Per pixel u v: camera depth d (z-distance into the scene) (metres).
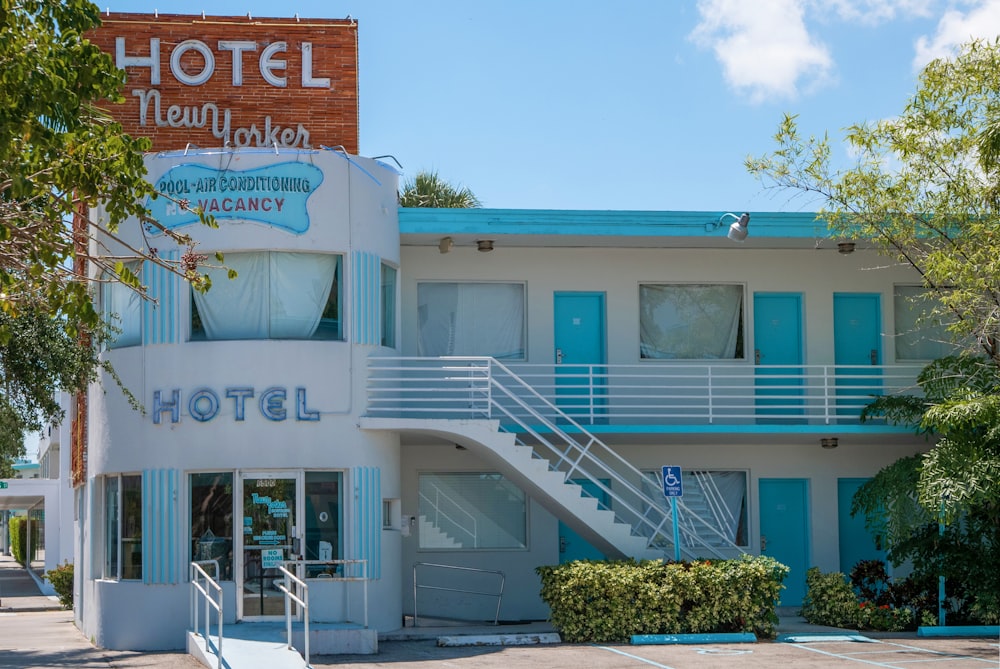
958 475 19.19
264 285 20.81
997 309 19.73
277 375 20.55
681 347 24.31
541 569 20.14
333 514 20.70
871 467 24.62
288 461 20.41
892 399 22.42
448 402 23.28
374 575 20.66
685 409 24.06
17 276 12.96
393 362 21.66
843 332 24.67
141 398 20.92
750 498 24.31
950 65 20.08
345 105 23.45
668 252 24.27
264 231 20.69
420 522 23.72
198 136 23.02
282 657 16.38
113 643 21.09
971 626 20.61
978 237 20.16
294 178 20.91
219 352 20.58
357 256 21.11
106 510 22.34
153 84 23.02
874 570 22.03
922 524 21.53
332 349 20.78
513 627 21.44
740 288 24.56
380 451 21.05
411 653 18.23
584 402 23.88
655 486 21.53
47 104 10.65
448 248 22.86
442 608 23.42
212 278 20.83
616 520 21.52
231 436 20.41
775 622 19.55
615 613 19.27
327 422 20.61
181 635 20.33
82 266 23.30
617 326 24.02
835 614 21.11
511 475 21.75
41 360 20.78
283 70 23.38
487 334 23.81
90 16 11.27
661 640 18.97
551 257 24.02
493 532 23.83
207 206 20.75
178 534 20.44
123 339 21.67
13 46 10.50
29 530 63.56
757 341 24.50
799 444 24.45
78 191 11.52
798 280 24.50
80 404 25.86
